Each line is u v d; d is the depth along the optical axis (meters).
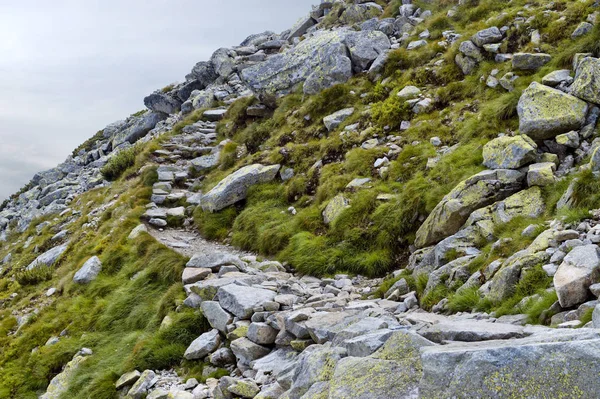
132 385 12.30
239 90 40.25
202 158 29.12
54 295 21.53
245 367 10.95
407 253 14.92
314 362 7.36
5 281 26.19
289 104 28.16
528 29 21.28
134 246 20.59
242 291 13.38
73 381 14.08
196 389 10.47
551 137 14.33
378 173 18.64
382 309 10.45
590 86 14.61
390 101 22.33
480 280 10.41
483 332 6.89
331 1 44.00
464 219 13.25
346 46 28.34
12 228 41.00
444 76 22.69
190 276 15.80
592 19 19.30
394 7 35.38
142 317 16.02
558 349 4.48
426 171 17.08
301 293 13.73
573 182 11.09
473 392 4.61
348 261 15.42
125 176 31.08
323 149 21.95
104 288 19.11
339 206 17.42
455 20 28.12
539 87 15.45
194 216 23.08
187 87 45.59
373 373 5.79
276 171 22.67
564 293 7.58
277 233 18.33
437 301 10.94
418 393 5.04
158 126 43.19
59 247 26.28
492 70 20.48
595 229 9.29
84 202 33.03
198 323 13.51
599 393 4.09
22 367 16.75
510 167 13.72
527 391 4.38
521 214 11.91
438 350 5.32
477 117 17.97
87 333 16.98
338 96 25.53
